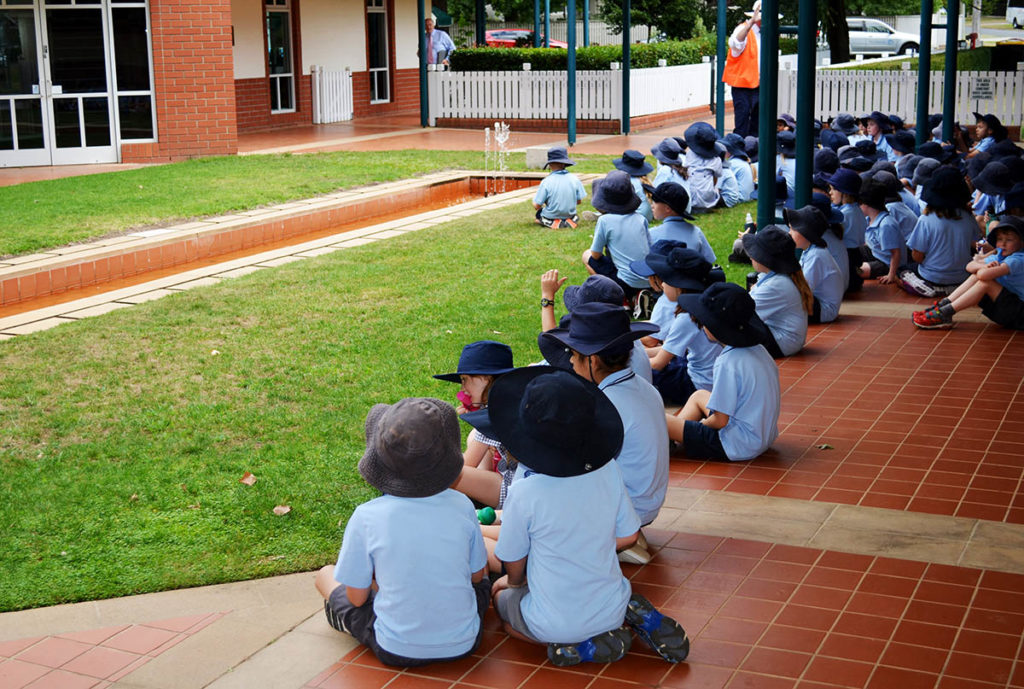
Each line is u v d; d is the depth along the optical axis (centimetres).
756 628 412
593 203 905
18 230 1164
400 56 2769
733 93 1812
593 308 464
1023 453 585
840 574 453
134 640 418
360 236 1206
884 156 1459
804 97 865
